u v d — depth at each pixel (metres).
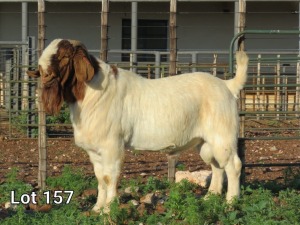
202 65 12.71
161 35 23.33
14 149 13.30
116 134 7.73
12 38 23.27
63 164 11.74
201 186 9.54
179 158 12.16
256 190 8.62
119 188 9.43
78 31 23.25
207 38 23.25
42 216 7.60
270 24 22.92
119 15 23.23
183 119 7.93
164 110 7.89
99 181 7.89
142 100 7.89
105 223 7.17
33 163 11.84
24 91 14.60
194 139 8.10
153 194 8.73
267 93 16.20
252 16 22.94
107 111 7.68
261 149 13.40
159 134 7.91
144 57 22.94
